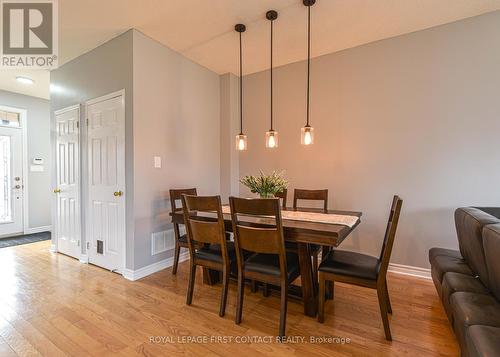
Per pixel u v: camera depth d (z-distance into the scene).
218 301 2.16
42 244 3.93
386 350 1.56
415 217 2.66
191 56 3.21
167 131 2.96
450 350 1.55
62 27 2.53
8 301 2.14
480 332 1.10
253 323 1.84
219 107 3.79
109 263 2.83
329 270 1.79
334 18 2.43
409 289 2.36
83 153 3.11
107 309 2.02
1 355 1.51
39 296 2.22
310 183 3.24
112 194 2.78
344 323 1.84
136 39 2.61
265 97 3.60
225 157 3.76
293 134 3.36
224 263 1.92
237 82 3.84
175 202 2.92
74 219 3.23
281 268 1.70
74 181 3.22
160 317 1.91
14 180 4.43
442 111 2.53
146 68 2.71
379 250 2.84
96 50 2.92
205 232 1.97
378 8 2.28
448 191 2.52
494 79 2.32
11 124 4.40
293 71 3.36
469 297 1.40
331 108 3.09
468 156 2.43
